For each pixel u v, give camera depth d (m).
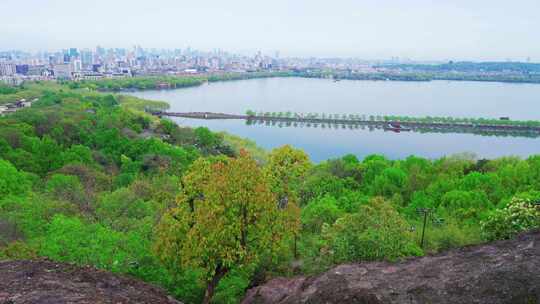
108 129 83.12
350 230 25.38
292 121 158.00
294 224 22.23
